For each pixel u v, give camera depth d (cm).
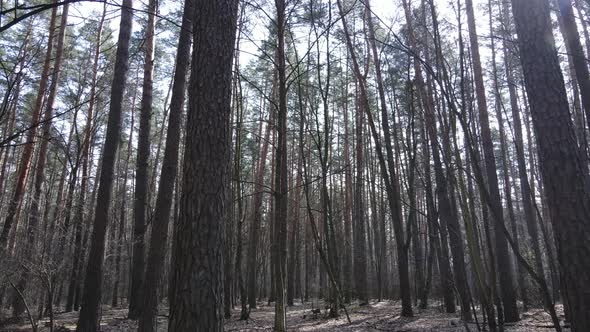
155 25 1528
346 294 2155
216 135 431
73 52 1800
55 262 834
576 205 396
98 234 863
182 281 398
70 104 1723
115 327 1168
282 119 1020
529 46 441
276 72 1962
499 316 496
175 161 830
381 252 3027
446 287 1479
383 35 1495
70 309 1884
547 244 474
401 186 2234
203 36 451
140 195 1395
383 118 1386
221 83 445
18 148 2111
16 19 194
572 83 1317
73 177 1210
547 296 391
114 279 2136
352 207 2653
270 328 1227
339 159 2884
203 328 388
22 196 1342
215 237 412
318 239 983
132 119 2708
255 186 2661
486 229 510
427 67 438
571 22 827
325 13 1077
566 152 408
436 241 1080
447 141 532
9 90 254
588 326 373
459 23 675
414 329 1080
